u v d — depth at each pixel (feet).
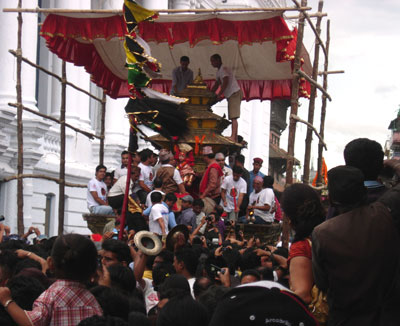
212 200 37.24
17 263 19.51
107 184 44.19
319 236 13.01
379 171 15.30
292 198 15.33
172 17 38.34
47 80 70.23
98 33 38.32
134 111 30.83
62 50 41.75
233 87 43.50
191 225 33.99
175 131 31.99
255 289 10.08
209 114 41.32
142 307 15.92
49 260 14.89
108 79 46.96
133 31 31.32
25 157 58.34
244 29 36.83
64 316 14.12
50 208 66.23
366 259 12.62
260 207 38.63
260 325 9.72
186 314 11.66
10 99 57.82
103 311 15.08
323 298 15.29
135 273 20.61
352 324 12.71
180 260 21.24
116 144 76.74
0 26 58.59
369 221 12.91
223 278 18.86
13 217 57.82
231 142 40.91
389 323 12.68
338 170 13.56
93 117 79.66
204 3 97.25
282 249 22.90
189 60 47.60
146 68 32.07
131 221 33.37
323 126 42.65
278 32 35.86
